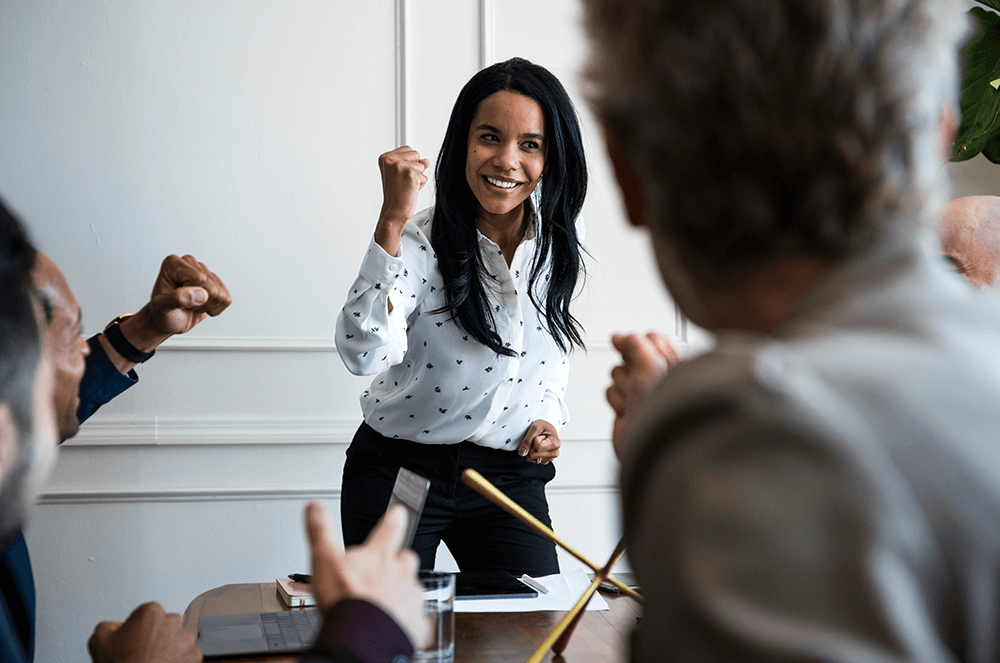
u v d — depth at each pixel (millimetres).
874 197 416
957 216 1499
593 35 499
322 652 560
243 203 2588
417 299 1834
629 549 402
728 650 330
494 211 1814
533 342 1951
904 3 418
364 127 2652
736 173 422
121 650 940
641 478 392
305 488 2590
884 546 328
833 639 317
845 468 336
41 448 624
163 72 2551
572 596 1366
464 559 1940
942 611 343
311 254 2621
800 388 356
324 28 2631
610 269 2795
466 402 1866
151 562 2514
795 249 429
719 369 382
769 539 333
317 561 620
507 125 1779
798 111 409
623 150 496
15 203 2475
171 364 2531
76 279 2506
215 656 1068
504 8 2736
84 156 2510
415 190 1697
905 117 413
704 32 423
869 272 421
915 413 358
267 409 2584
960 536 341
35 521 2445
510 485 1919
